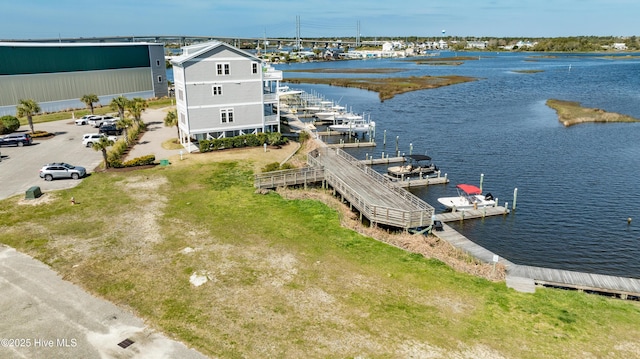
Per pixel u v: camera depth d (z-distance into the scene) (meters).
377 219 33.84
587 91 118.50
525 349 19.86
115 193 38.66
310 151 51.50
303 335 20.39
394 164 56.47
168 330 20.59
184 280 24.89
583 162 55.56
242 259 27.34
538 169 53.16
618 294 26.31
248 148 54.12
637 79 145.25
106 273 25.52
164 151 52.81
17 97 74.44
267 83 64.06
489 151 61.22
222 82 52.09
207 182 41.84
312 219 33.88
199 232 31.16
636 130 72.25
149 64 94.94
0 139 54.38
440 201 42.06
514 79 150.62
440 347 19.78
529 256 33.06
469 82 143.12
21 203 36.09
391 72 181.50
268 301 23.00
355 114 84.25
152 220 33.09
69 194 38.25
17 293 23.38
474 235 36.50
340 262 27.27
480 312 22.56
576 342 20.42
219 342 19.80
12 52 72.69
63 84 80.94
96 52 85.00
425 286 24.83
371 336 20.41
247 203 36.88
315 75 171.12
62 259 27.06
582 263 32.06
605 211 41.00
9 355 18.75
